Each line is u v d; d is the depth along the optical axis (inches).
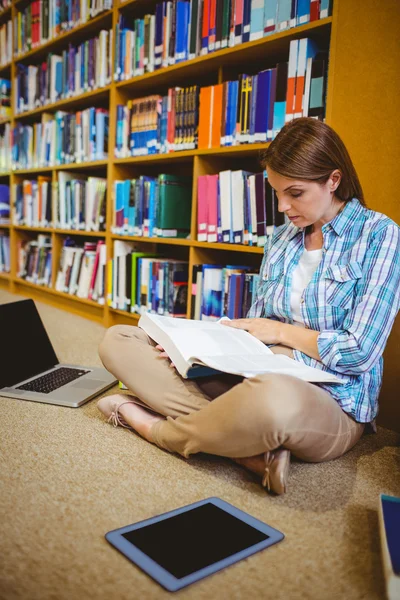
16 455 50.0
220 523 39.5
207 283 85.2
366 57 61.1
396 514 37.7
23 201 154.9
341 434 48.1
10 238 161.8
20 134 153.3
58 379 73.2
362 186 62.9
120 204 109.3
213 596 31.8
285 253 55.2
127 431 57.2
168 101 94.8
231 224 81.9
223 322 57.1
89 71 119.3
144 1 102.7
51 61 135.6
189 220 101.8
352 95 62.8
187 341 48.4
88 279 123.8
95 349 94.3
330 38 68.8
